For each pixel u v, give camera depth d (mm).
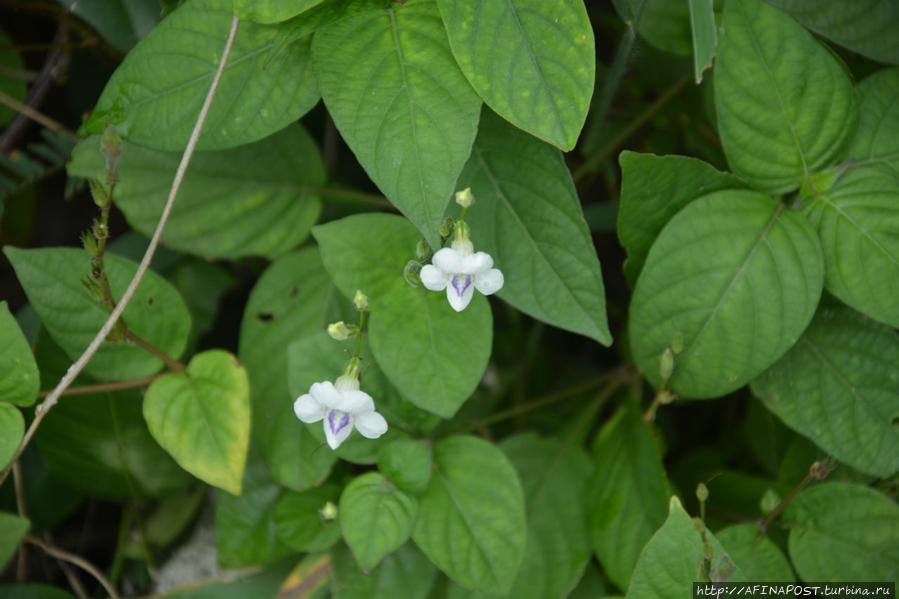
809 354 430
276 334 441
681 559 392
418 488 417
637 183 412
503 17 392
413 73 395
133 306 418
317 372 418
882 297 413
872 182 416
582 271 414
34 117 459
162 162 436
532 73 391
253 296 444
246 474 444
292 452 433
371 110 393
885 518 418
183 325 422
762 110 414
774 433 458
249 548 440
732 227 414
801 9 421
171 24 405
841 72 413
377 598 432
